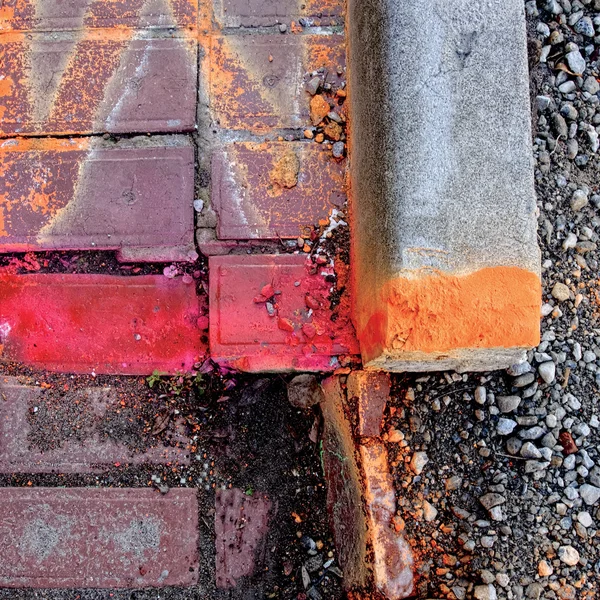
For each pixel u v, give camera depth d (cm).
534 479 116
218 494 118
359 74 113
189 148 120
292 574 117
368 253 110
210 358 118
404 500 115
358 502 114
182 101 120
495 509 115
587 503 116
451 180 104
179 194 119
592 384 118
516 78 105
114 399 119
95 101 120
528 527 115
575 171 122
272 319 117
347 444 115
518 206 104
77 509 117
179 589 117
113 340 119
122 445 118
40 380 119
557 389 118
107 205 119
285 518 118
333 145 120
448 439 116
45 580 117
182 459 118
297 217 119
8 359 119
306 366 116
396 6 105
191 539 117
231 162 119
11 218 119
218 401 119
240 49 121
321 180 119
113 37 121
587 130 123
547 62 124
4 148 120
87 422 118
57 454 118
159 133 120
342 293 118
